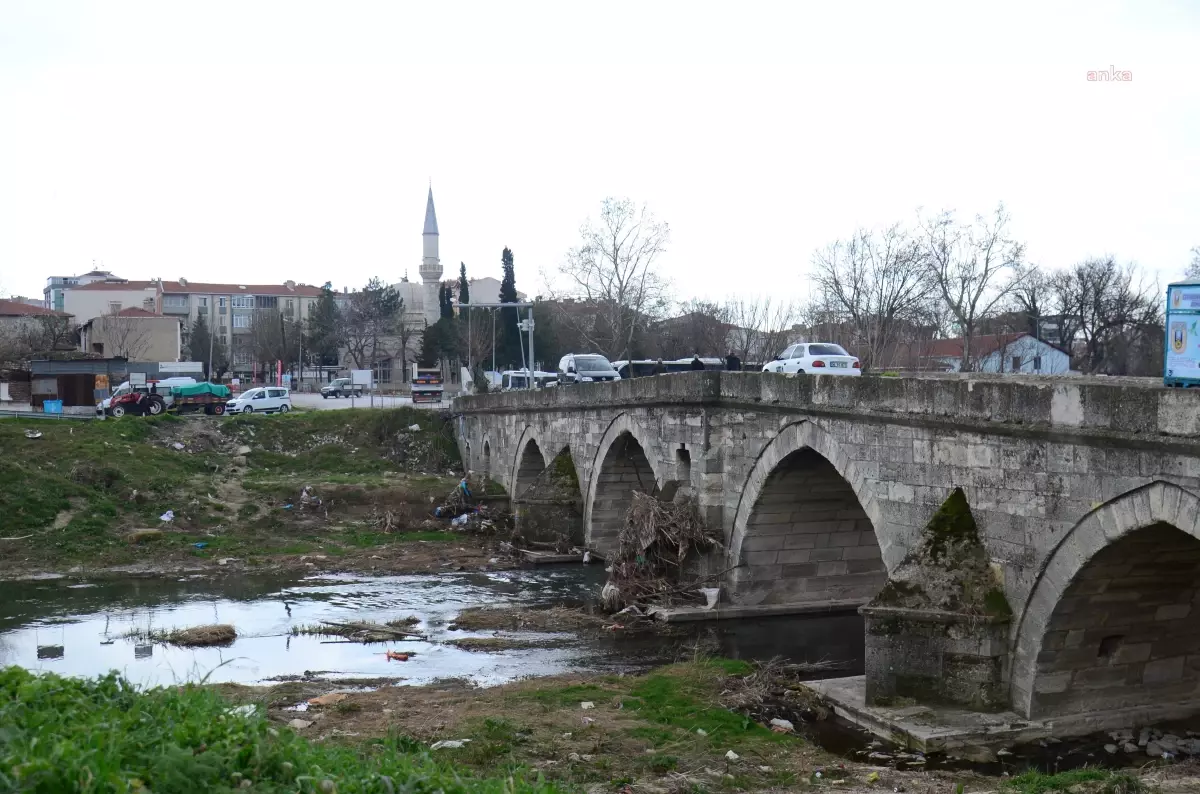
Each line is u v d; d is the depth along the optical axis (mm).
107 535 40406
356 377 86500
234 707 12289
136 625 29109
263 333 118438
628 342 76000
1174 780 15273
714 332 87188
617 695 20656
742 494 28703
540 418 45469
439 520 46688
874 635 19172
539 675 23359
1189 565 16875
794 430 25516
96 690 11273
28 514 40656
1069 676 18141
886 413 21391
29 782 7094
